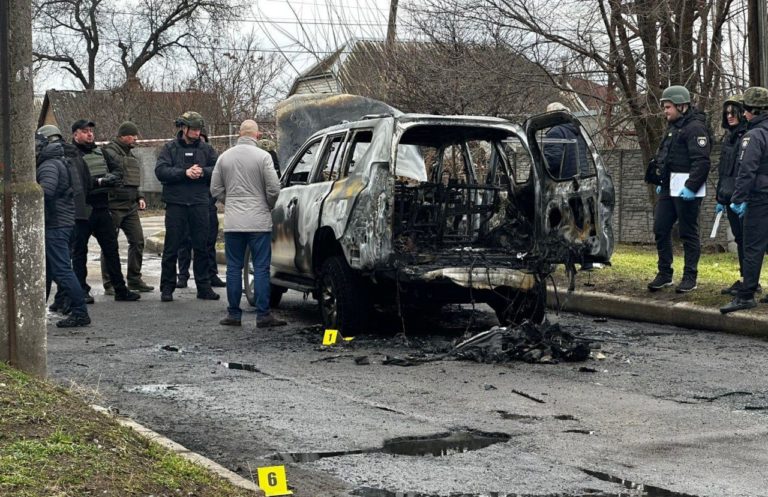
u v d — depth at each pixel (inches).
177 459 210.7
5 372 241.0
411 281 399.9
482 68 794.8
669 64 778.2
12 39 267.1
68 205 455.5
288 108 797.2
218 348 401.1
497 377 343.0
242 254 464.1
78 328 455.8
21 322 267.3
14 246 265.7
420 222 430.0
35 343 270.1
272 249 494.3
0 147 266.2
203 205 558.9
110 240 550.3
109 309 522.3
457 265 407.5
